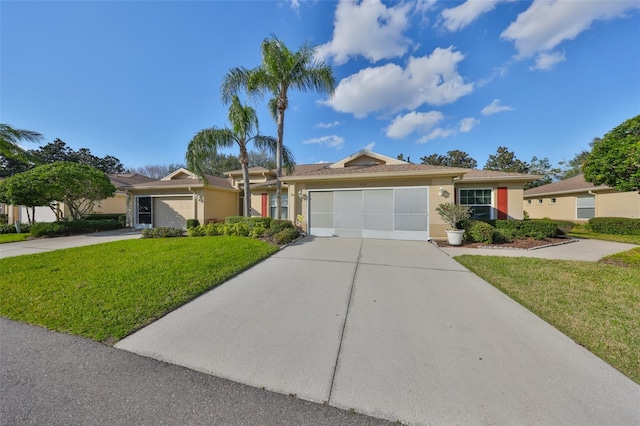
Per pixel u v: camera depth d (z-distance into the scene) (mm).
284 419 1860
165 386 2199
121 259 6668
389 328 3234
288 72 11695
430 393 2092
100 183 14922
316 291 4629
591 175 8836
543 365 2434
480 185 13070
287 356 2646
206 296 4379
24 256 7289
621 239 10812
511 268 5977
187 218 16500
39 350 2734
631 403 1954
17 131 13195
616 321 3305
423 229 10461
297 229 11688
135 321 3393
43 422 1817
